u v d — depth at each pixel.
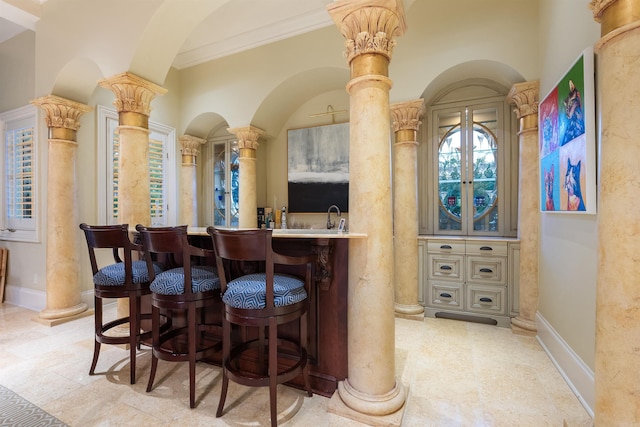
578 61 1.79
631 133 1.15
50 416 1.68
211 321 2.25
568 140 1.95
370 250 1.69
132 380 1.99
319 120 4.34
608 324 1.22
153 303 1.84
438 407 1.77
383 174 1.72
